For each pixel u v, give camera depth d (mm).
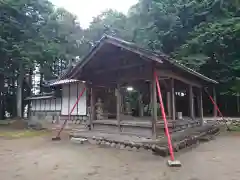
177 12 20516
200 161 5680
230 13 17875
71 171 4984
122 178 4422
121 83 8891
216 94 17844
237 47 17203
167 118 10250
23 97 26516
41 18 23875
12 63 21766
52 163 5758
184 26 20484
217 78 17250
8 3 19656
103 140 8086
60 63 31078
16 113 24422
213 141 8945
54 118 18578
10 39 20344
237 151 6934
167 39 21312
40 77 29469
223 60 17219
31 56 20562
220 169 4949
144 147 6707
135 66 8070
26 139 10789
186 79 10328
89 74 10117
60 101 18094
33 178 4531
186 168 5043
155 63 7359
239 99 17688
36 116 20984
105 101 12930
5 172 4996
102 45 8242
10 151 7637
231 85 16391
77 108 15906
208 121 13945
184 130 9781
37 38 22141
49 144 8914
